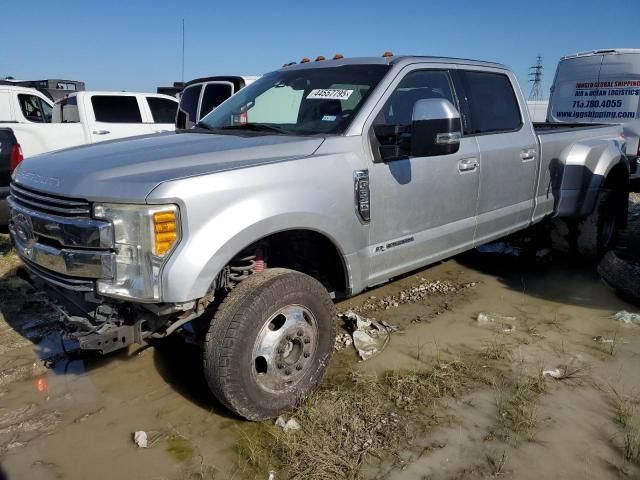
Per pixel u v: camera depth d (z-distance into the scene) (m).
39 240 2.93
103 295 2.68
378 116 3.58
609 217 5.71
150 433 2.97
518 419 3.01
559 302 4.78
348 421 3.00
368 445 2.82
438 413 3.09
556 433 2.92
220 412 3.15
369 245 3.53
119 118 9.98
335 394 3.26
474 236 4.43
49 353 3.82
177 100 11.02
